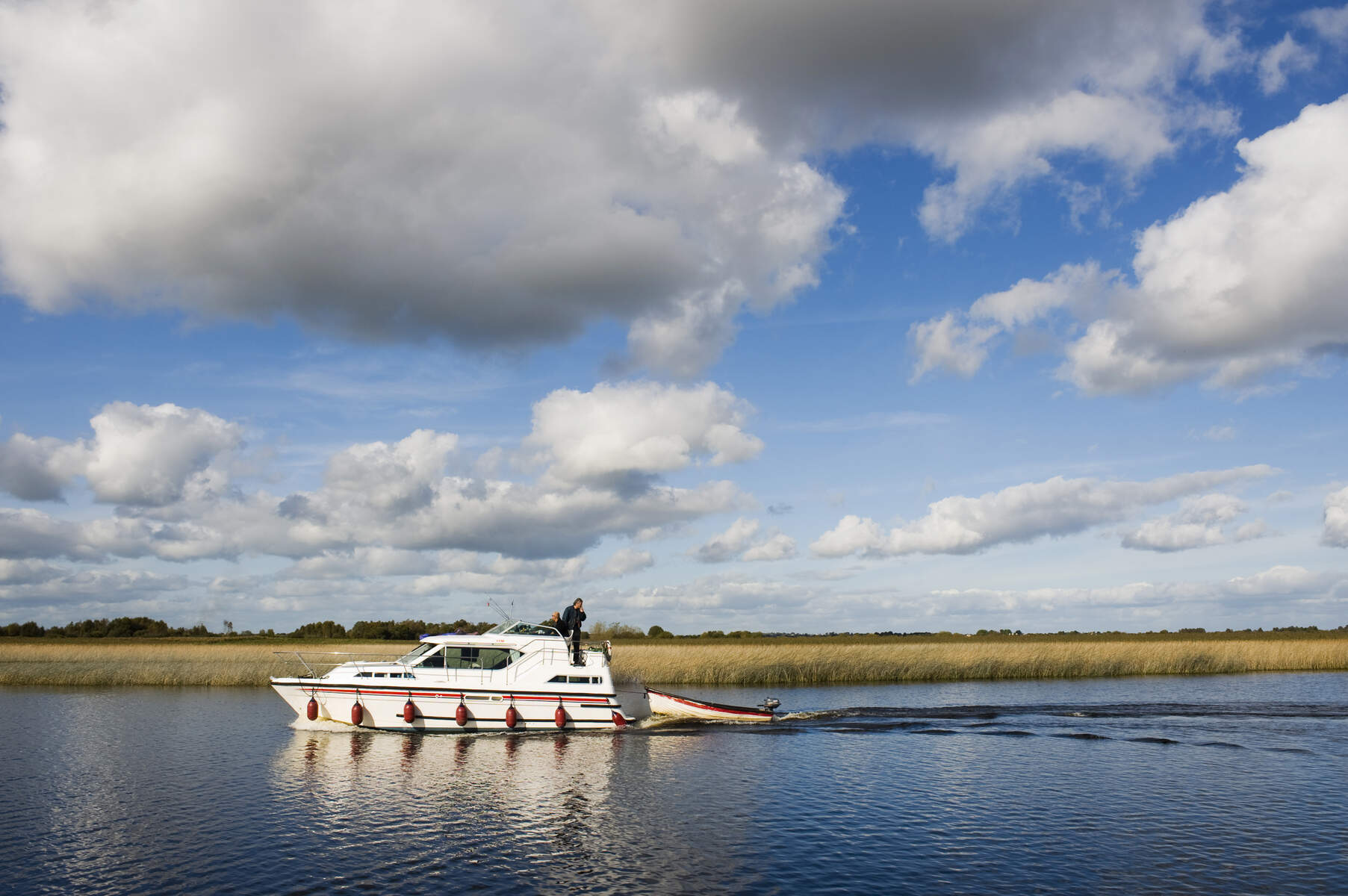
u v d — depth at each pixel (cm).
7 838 1489
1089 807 1702
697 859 1362
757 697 3600
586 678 2609
